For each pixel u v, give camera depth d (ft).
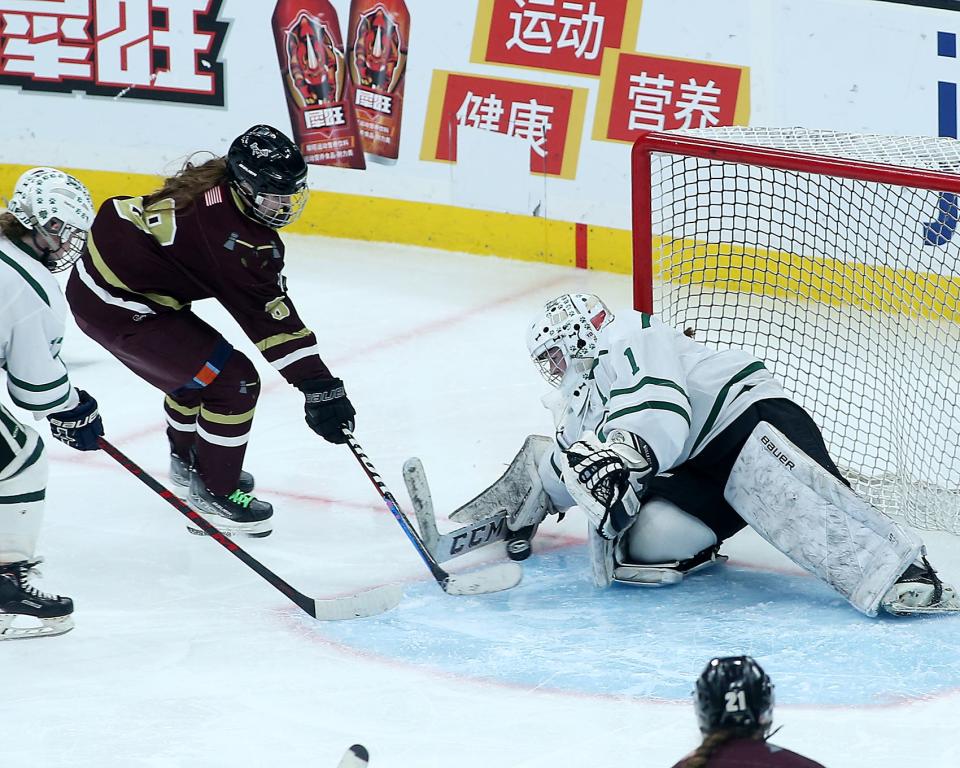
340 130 78.95
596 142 74.95
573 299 39.50
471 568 42.29
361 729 31.35
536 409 56.80
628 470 36.91
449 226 78.84
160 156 80.48
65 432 38.45
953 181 40.16
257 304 41.06
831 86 70.90
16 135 81.15
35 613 36.04
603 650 35.50
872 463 47.37
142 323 42.45
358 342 65.36
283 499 47.85
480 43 75.31
